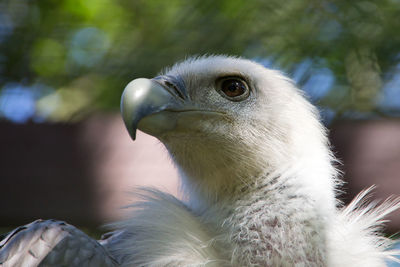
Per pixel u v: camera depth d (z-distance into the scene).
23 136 8.96
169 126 6.77
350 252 6.49
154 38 10.28
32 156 8.87
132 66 10.27
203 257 6.25
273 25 9.91
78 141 9.01
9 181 8.74
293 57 9.76
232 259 6.24
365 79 9.62
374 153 8.75
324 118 8.52
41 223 6.22
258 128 6.98
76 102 10.38
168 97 6.78
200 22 10.09
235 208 6.75
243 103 7.07
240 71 7.12
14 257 5.93
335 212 6.73
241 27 9.95
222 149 6.92
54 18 10.76
